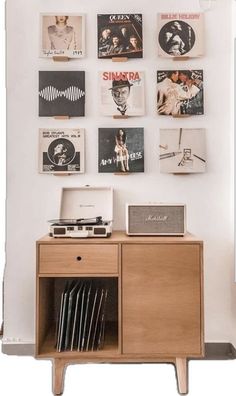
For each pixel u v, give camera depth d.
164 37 2.52
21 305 2.52
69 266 2.06
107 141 2.53
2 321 2.61
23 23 2.53
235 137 2.43
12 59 2.53
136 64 2.54
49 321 2.38
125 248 2.06
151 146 2.54
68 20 2.53
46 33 2.52
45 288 2.25
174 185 2.54
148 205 2.21
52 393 2.11
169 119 2.54
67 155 2.53
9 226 2.53
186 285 2.06
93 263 2.06
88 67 2.54
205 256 2.53
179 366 2.08
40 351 2.09
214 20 2.54
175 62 2.54
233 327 2.46
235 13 2.44
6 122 2.52
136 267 2.06
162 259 2.06
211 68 2.54
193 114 2.52
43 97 2.52
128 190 2.54
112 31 2.53
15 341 2.51
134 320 2.06
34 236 2.53
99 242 2.06
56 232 2.14
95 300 2.13
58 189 2.53
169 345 2.05
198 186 2.54
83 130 2.53
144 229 2.20
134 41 2.52
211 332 2.52
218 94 2.54
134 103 2.53
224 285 2.53
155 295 2.06
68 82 2.52
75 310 2.12
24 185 2.53
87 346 2.11
